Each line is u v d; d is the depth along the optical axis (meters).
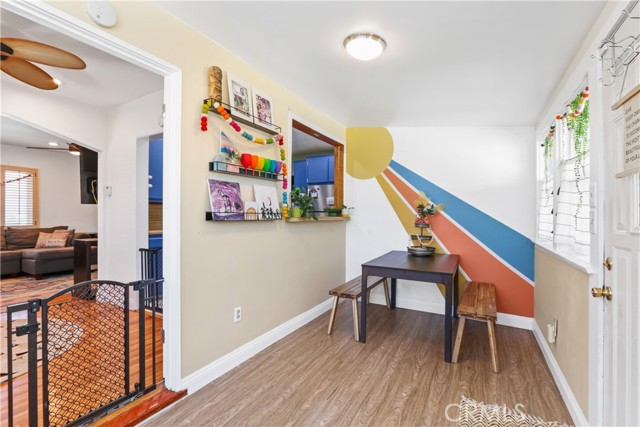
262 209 2.60
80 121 3.53
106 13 1.55
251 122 2.41
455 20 1.77
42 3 1.33
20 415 1.72
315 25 1.90
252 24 1.93
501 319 3.39
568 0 1.54
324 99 3.11
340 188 4.10
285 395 1.99
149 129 3.34
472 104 2.98
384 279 3.70
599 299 1.50
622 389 1.31
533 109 2.95
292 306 3.06
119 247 3.65
